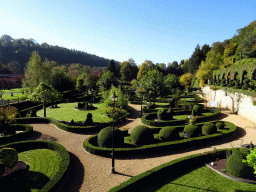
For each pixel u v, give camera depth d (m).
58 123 18.25
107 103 25.72
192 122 18.64
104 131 12.60
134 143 13.35
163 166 9.64
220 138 15.18
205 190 8.27
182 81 71.88
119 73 96.88
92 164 10.69
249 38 41.69
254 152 6.62
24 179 8.81
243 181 8.93
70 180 8.95
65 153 11.09
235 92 25.58
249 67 24.22
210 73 50.97
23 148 12.49
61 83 38.38
